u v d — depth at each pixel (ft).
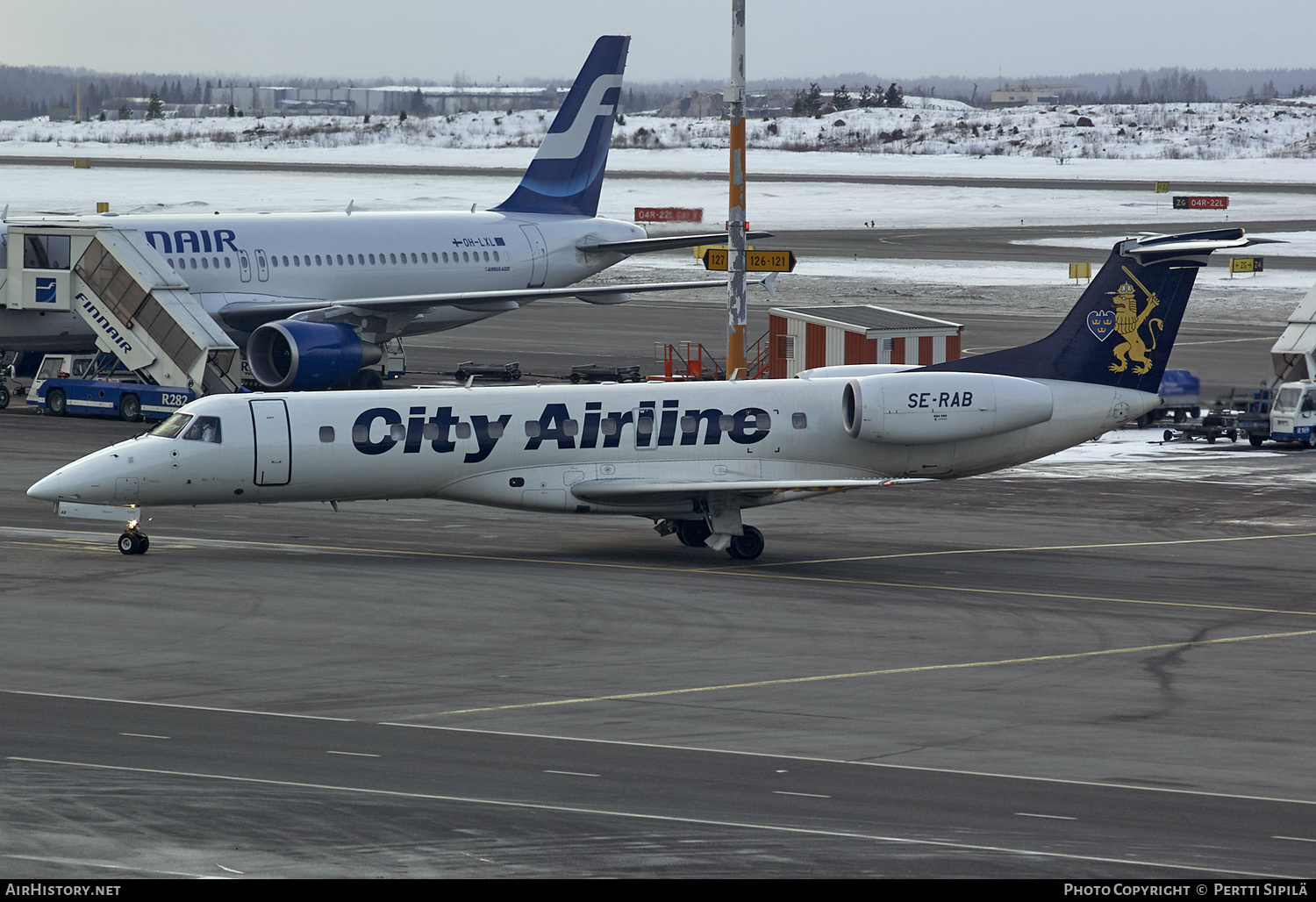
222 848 174.19
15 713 229.66
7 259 584.81
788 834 180.75
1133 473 509.76
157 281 565.94
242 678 253.24
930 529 415.03
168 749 212.23
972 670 266.16
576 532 403.34
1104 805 193.67
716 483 363.56
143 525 396.78
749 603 319.27
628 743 219.00
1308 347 579.48
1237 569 363.97
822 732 226.58
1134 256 404.36
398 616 300.81
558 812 187.73
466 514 425.28
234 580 331.77
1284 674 267.18
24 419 571.28
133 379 597.52
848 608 315.99
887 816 187.93
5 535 378.73
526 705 239.09
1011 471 511.81
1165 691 254.47
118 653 268.82
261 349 591.78
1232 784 203.10
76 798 190.70
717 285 599.16
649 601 319.06
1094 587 341.00
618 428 373.61
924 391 383.65
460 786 197.47
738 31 490.08
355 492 362.12
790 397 387.34
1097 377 406.41
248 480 352.90
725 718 233.55
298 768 204.54
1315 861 173.88
